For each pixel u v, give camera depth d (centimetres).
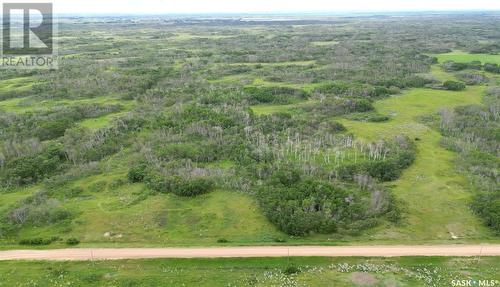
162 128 8606
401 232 5531
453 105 10744
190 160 7238
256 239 5416
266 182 6438
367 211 5812
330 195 6009
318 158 7438
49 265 4962
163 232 5600
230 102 10362
